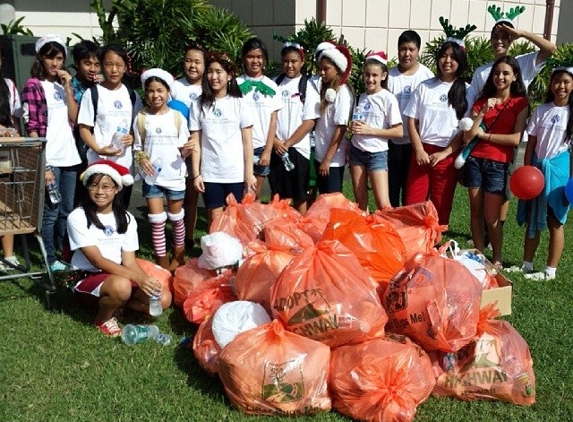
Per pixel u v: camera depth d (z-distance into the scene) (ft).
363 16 34.63
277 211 15.98
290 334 10.65
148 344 12.80
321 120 17.99
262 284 12.16
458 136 17.19
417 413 10.62
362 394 10.11
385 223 13.64
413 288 10.93
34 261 17.63
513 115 16.42
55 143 16.44
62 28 33.14
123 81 18.03
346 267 10.93
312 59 28.37
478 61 34.47
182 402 10.78
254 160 18.04
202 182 16.89
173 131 16.07
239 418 10.36
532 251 17.28
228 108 16.55
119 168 13.51
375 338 10.71
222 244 13.88
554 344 13.03
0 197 14.19
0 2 29.96
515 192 15.89
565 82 15.88
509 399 10.92
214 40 29.37
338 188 18.48
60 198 16.98
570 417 10.62
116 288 12.84
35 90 15.84
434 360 11.11
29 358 12.15
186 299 13.53
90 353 12.39
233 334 11.19
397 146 18.57
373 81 17.49
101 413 10.48
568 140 16.03
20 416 10.34
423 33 37.73
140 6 29.63
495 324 11.53
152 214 16.35
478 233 17.69
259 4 34.01
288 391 10.19
